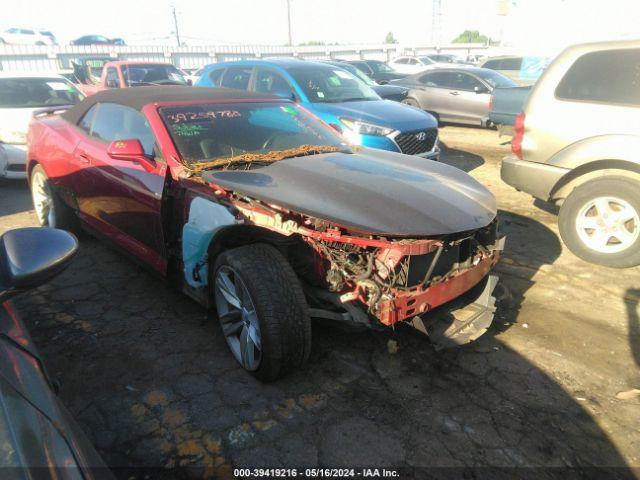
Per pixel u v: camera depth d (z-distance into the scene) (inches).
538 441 97.3
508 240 203.2
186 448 94.5
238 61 329.1
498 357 124.2
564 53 185.9
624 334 135.1
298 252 115.4
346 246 104.1
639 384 115.1
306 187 112.6
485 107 463.2
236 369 118.6
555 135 186.1
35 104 295.7
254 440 96.6
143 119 142.2
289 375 115.7
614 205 175.2
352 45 1518.2
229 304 120.4
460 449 95.0
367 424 101.0
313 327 135.3
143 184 136.3
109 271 171.0
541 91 190.1
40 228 72.1
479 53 1421.0
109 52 1016.9
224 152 137.2
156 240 138.4
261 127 151.2
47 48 934.4
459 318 124.5
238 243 125.0
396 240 100.0
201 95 156.3
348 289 105.7
